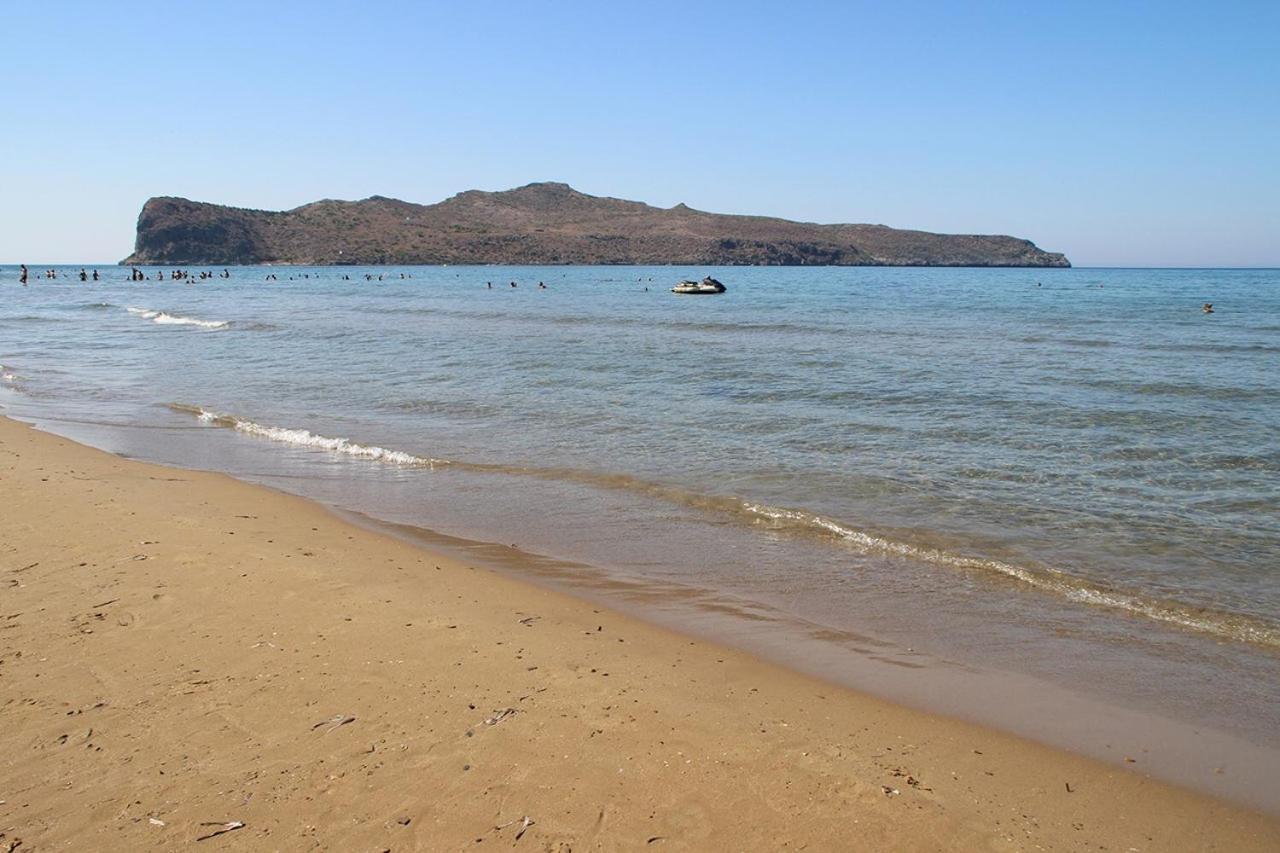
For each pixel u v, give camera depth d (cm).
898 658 611
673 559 829
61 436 1441
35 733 457
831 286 9238
